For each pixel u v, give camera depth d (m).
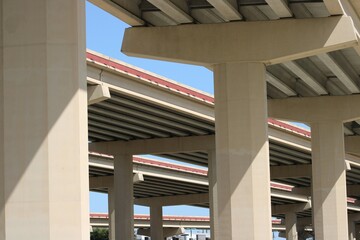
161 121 56.75
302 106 52.81
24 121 21.70
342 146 52.88
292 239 115.06
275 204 117.00
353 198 118.81
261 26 35.59
